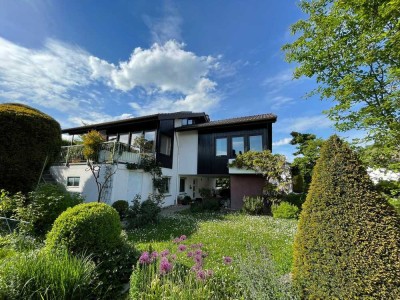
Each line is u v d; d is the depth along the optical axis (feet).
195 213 36.76
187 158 48.73
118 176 33.30
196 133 48.73
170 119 44.27
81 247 11.37
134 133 46.42
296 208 32.04
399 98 13.60
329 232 7.23
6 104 27.66
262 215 35.65
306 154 25.18
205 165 46.39
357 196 7.04
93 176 34.06
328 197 7.60
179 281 9.28
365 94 16.07
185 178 54.54
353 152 7.86
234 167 39.75
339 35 18.12
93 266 10.19
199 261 9.66
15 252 11.59
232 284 10.24
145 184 39.14
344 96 16.75
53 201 18.63
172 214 35.60
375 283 6.02
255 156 38.04
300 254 7.99
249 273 9.01
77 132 50.31
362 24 15.67
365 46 15.28
